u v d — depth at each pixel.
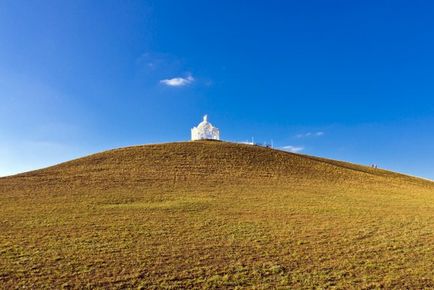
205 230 32.34
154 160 70.12
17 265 23.83
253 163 72.19
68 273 22.75
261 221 35.91
